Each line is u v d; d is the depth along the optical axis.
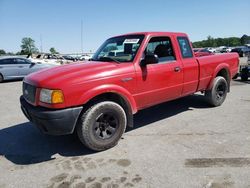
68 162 3.72
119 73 4.07
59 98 3.55
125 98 4.17
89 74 3.81
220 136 4.44
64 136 4.75
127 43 4.68
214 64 6.00
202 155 3.74
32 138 4.73
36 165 3.67
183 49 5.27
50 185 3.14
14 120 5.90
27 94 4.07
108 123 4.03
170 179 3.14
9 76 13.09
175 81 4.99
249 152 3.78
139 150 4.00
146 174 3.29
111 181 3.16
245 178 3.10
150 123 5.27
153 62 4.23
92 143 3.87
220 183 3.01
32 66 13.74
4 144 4.48
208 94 6.16
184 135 4.55
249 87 9.46
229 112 5.89
